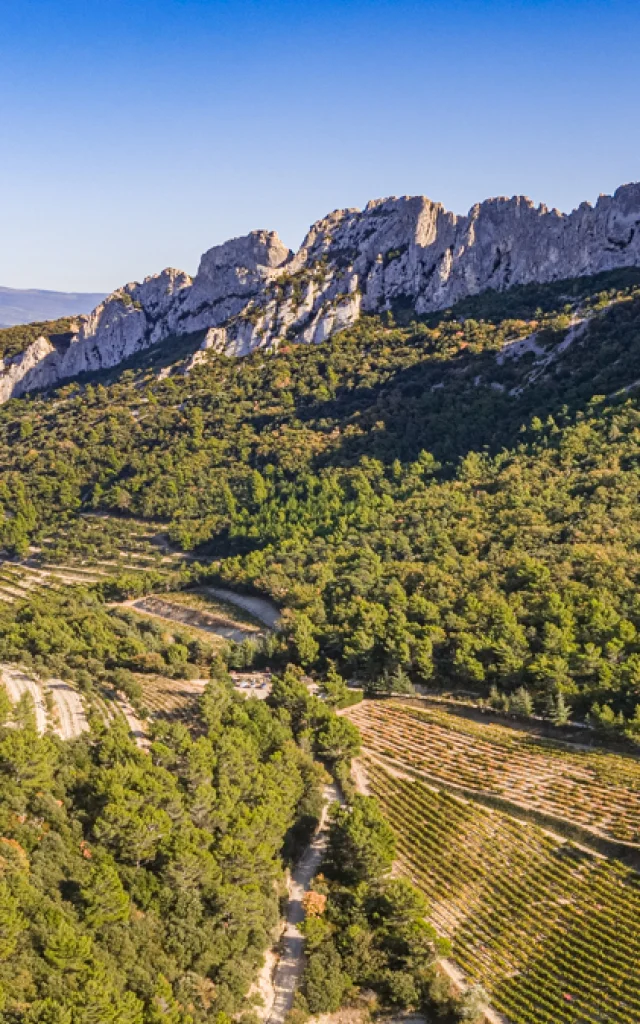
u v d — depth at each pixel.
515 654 112.38
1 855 67.38
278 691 114.31
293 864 85.25
